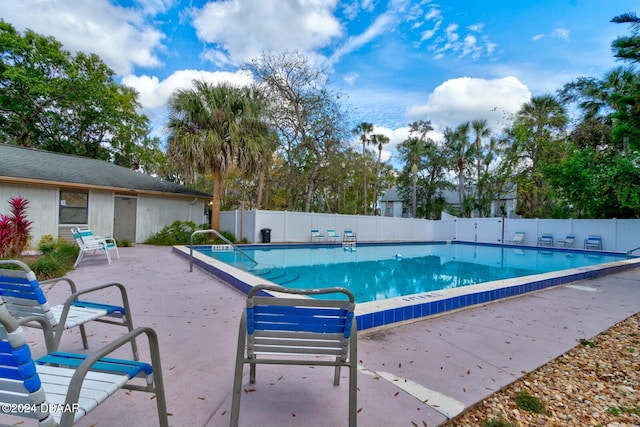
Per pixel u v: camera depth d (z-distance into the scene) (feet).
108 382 4.73
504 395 7.13
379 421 5.91
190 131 39.37
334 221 55.01
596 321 12.53
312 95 55.93
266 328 5.75
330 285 23.06
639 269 26.84
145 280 18.15
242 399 6.48
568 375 8.18
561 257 41.11
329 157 59.41
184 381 7.11
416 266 32.96
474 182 89.97
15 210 24.23
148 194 42.34
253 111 41.19
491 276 27.63
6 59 46.26
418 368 8.14
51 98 49.80
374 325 11.03
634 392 7.46
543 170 46.26
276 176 64.80
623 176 33.96
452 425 6.01
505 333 10.98
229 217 50.26
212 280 18.51
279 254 39.47
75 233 22.70
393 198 110.32
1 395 3.70
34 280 6.64
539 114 60.34
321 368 7.97
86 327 10.35
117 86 59.41
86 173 38.24
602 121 52.60
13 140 53.47
